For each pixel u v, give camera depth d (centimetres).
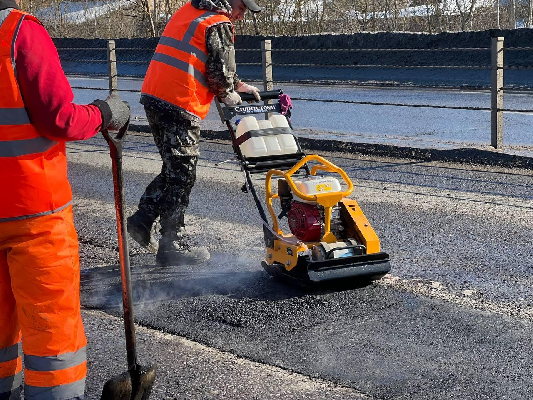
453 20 2583
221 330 464
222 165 991
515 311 481
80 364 300
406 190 820
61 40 2766
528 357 415
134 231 583
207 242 657
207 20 548
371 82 1841
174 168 568
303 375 400
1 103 278
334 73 1998
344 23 2617
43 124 281
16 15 279
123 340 456
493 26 2600
